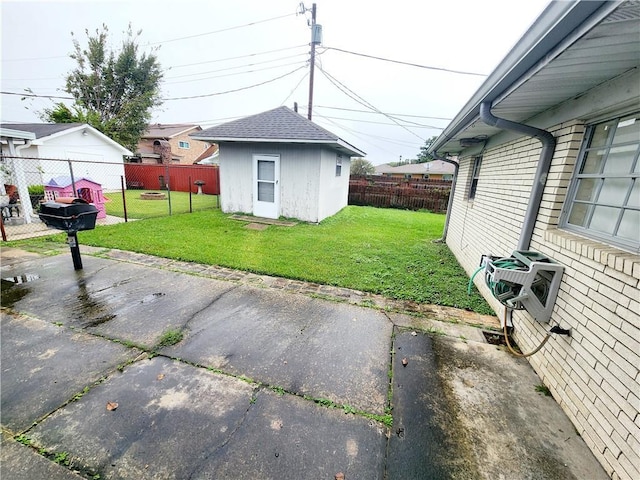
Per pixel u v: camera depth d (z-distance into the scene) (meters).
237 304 3.33
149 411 1.81
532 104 2.44
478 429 1.79
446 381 2.22
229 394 1.99
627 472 1.43
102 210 7.81
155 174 17.25
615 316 1.62
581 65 1.58
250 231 6.91
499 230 3.55
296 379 2.16
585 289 1.89
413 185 14.05
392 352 2.56
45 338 2.52
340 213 10.77
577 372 1.87
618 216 1.87
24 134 6.70
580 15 1.15
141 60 19.64
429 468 1.53
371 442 1.67
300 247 5.70
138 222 7.45
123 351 2.39
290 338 2.70
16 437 1.60
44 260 4.42
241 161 8.72
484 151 4.51
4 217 6.71
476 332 2.94
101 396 1.91
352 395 2.03
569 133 2.27
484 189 4.31
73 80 19.34
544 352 2.26
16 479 1.39
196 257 4.79
